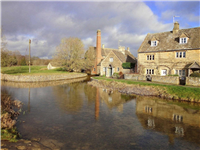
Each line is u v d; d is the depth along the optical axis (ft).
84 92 84.28
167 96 68.80
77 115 47.16
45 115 46.80
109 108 54.85
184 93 65.77
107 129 37.14
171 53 100.78
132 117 45.91
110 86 97.91
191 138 33.14
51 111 50.88
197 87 69.67
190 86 73.26
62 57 184.75
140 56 115.96
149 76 97.71
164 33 115.55
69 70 194.18
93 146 29.12
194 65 88.43
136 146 29.58
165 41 108.58
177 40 102.73
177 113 49.52
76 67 188.34
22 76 127.24
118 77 121.70
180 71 97.19
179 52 97.55
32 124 39.45
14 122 39.01
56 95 76.38
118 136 33.58
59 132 34.96
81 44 189.57
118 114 48.57
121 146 29.40
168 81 86.33
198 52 89.81
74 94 79.00
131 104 60.08
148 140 32.04
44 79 134.51
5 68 211.82
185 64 94.63
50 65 252.01
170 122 42.16
